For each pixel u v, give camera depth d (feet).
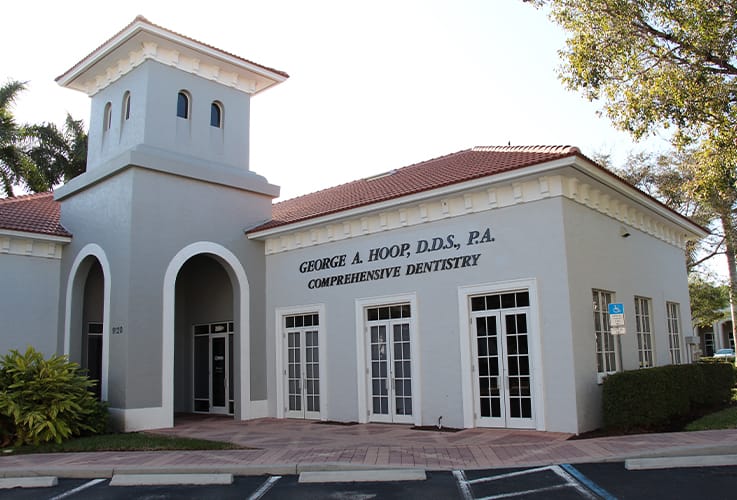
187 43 52.21
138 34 50.14
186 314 61.82
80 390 41.96
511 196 39.32
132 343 45.16
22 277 50.85
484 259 40.01
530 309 37.78
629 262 47.21
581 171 37.68
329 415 47.78
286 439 38.09
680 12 41.83
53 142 102.63
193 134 53.57
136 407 44.70
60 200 56.29
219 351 58.08
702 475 24.35
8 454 35.47
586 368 36.86
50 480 27.99
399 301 44.21
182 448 35.19
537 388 36.73
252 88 59.41
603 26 43.98
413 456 30.71
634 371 36.55
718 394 48.21
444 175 46.96
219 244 52.54
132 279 45.96
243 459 31.17
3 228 49.14
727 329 169.37
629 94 45.06
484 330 39.86
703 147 46.91
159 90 51.65
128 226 46.60
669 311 57.11
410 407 43.11
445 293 41.65
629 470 26.02
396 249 45.01
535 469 27.04
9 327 49.42
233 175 54.13
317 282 50.39
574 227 38.42
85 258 51.37
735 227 83.46
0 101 86.94
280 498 24.00
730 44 42.06
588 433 35.42
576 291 37.17
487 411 39.09
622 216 46.78
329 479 27.04
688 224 58.03
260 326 54.03
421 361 42.32
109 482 28.19
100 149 55.36
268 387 53.31
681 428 35.68
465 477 26.30
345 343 47.44
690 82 42.60
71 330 51.26
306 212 54.44
